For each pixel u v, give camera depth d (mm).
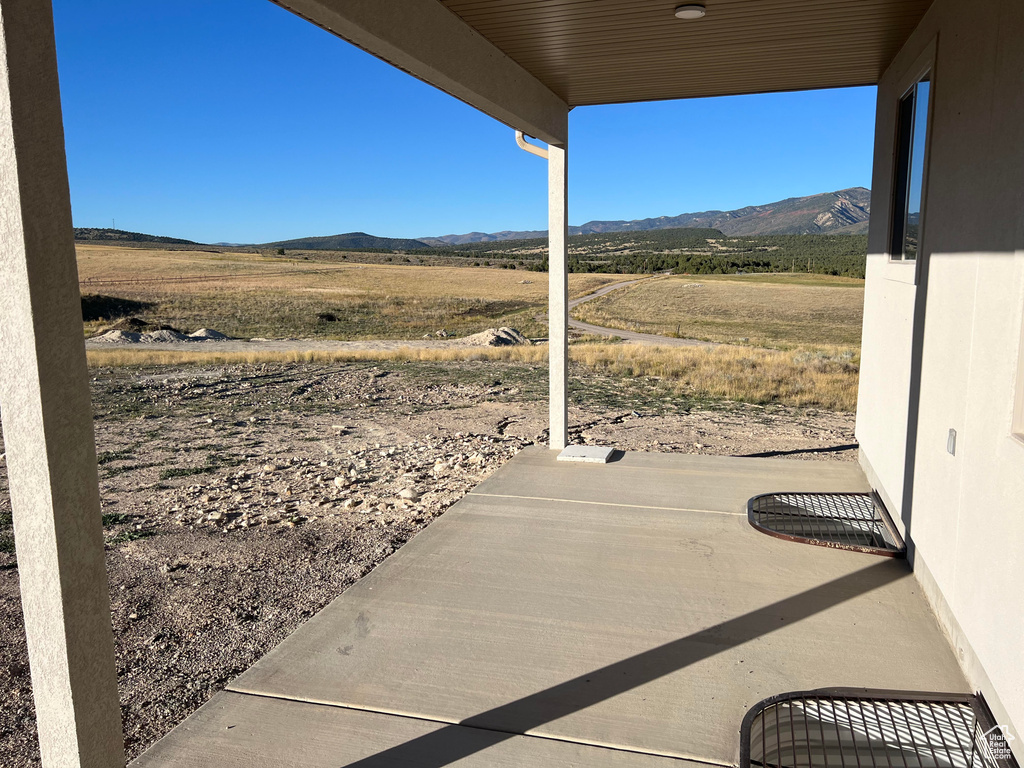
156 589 3789
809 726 2396
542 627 2986
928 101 3473
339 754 2168
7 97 1369
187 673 2920
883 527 4090
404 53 3082
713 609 3129
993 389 2357
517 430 8273
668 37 4039
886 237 4461
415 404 10500
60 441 1501
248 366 16125
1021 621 2029
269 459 7043
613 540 3980
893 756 2328
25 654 3189
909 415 3643
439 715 2363
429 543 3963
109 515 5188
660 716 2342
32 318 1429
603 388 12016
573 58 4438
